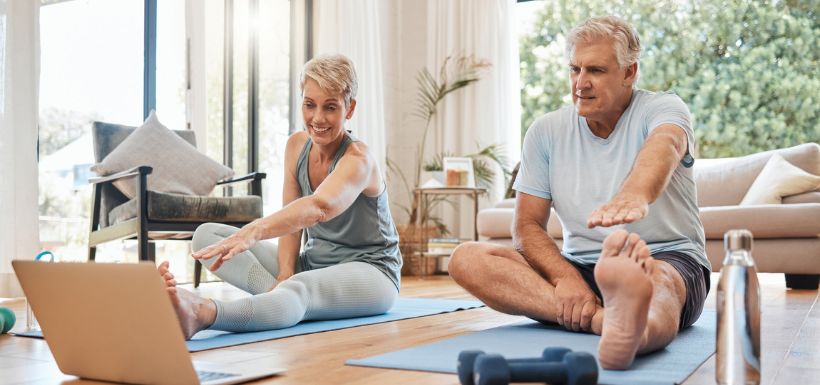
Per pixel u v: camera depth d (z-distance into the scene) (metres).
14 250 3.54
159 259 4.66
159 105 4.73
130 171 3.41
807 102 5.98
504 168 6.09
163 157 3.89
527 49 6.74
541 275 1.98
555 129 2.02
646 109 1.87
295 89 5.61
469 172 5.86
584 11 6.56
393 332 2.04
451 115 6.31
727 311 1.11
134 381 1.33
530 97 6.73
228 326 1.86
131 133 4.01
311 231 2.42
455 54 6.33
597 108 1.84
